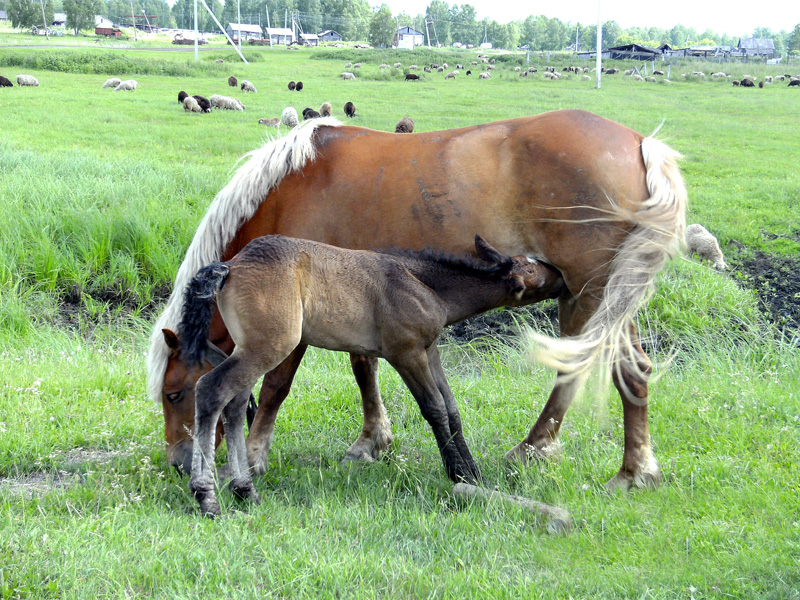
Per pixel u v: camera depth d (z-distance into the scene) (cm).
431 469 458
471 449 493
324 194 461
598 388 433
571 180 424
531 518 386
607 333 420
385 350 422
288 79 4341
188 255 475
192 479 384
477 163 441
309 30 15662
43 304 805
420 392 424
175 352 433
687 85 4669
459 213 442
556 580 324
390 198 450
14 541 317
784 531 355
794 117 2797
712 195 1279
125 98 2806
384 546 347
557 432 475
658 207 420
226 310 391
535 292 446
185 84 3744
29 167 1201
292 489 427
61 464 446
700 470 436
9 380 557
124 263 874
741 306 787
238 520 369
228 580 303
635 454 434
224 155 1591
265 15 16912
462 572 316
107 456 467
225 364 387
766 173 1565
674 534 359
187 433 440
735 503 387
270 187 469
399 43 14825
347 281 406
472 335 802
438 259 426
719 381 595
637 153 432
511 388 608
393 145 461
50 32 11281
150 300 848
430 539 360
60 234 915
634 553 346
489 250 419
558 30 17162
